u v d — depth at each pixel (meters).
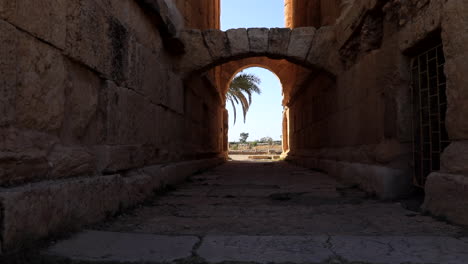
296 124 15.11
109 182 4.17
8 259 2.39
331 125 8.98
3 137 2.66
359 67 6.67
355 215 4.24
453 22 3.63
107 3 4.47
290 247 2.85
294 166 13.68
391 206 4.73
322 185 7.12
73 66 3.72
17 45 2.80
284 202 5.25
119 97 4.67
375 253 2.69
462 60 3.51
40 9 3.07
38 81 3.09
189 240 3.06
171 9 7.40
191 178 8.56
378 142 5.68
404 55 5.08
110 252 2.73
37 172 3.07
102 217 3.95
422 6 4.42
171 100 7.35
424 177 4.84
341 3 7.71
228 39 8.41
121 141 4.70
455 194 3.59
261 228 3.64
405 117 5.11
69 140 3.68
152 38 6.39
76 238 3.09
